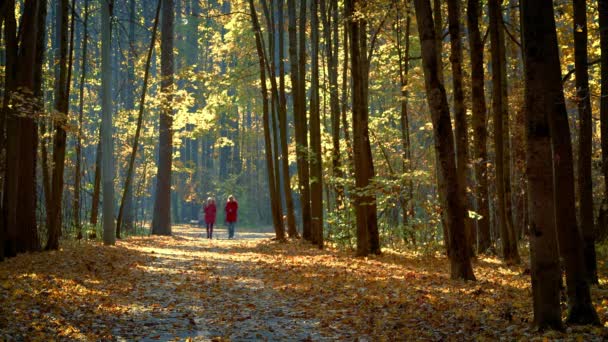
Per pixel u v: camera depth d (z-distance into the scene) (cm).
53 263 1420
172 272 1472
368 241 1908
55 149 1742
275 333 830
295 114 2464
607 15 1187
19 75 1531
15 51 1408
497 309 941
